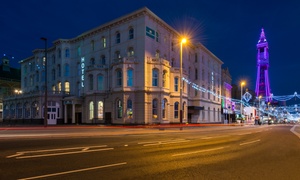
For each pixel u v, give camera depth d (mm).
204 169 8023
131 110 37250
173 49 46188
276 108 141000
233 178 6953
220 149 12820
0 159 9016
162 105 38688
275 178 7023
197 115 52281
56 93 46906
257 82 197250
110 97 39875
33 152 10523
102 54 43438
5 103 57469
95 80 41219
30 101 48438
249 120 93062
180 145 13953
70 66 49250
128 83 37750
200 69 54656
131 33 39938
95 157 9680
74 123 42938
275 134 25406
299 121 163500
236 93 101250
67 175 6891
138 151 11383
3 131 21859
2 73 74812
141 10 38062
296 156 10992
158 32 41656
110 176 6875
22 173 7039
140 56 38031
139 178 6738
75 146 12570
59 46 50125
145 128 29766
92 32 45156
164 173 7359
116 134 20047
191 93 53031
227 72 79125
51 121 45219
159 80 38438
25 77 62875
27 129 26078
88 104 41719
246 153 11656
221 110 69438
